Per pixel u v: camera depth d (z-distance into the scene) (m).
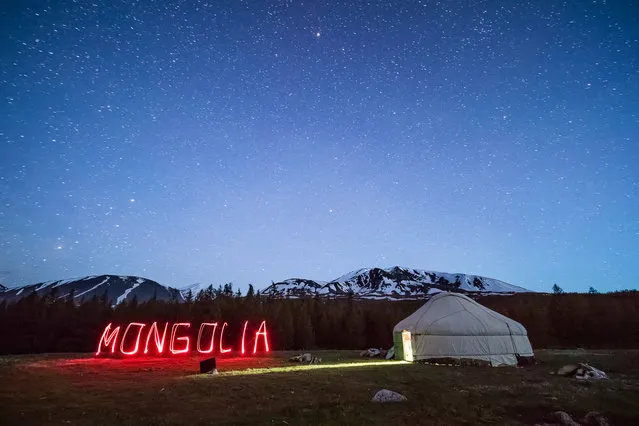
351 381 15.15
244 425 8.63
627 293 73.19
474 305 26.44
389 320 54.41
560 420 8.89
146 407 10.55
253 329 46.22
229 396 12.05
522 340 24.20
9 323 45.53
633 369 18.83
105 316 48.34
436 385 14.03
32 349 43.66
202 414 9.69
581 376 15.94
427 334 24.11
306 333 50.56
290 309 56.50
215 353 36.00
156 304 53.09
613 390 12.68
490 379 15.77
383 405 10.48
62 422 8.98
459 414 9.50
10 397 12.00
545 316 50.94
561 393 12.09
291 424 8.66
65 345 44.78
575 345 46.28
